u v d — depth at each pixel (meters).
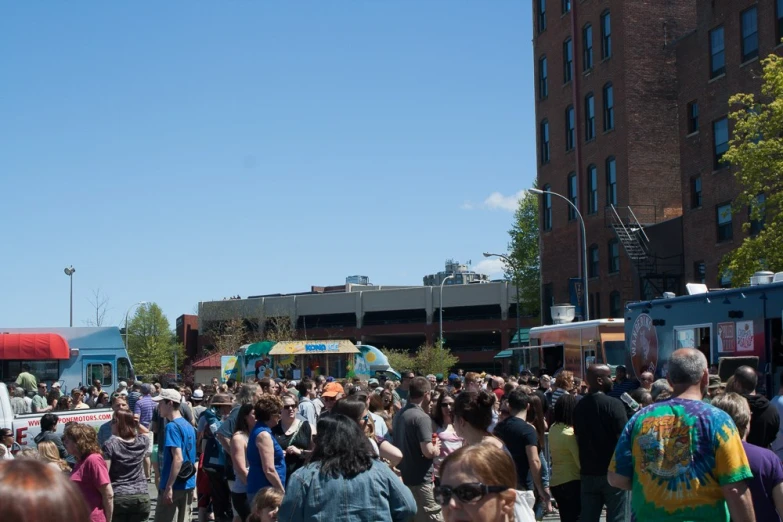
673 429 5.59
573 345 25.64
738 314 16.06
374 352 36.25
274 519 6.95
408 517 5.93
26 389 28.55
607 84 48.69
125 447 9.73
